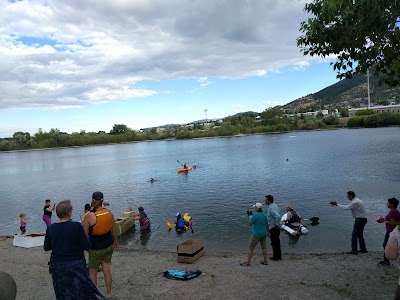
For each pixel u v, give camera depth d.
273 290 7.70
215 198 27.22
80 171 59.62
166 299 7.37
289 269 9.40
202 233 17.52
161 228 18.98
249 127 178.12
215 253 12.38
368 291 7.47
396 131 109.12
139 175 47.56
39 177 54.50
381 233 15.51
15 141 176.12
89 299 5.25
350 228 16.77
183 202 26.64
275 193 27.64
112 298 7.45
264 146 86.56
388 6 6.42
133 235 17.73
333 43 7.69
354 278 8.42
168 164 60.34
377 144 67.25
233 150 81.25
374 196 24.22
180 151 93.31
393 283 7.93
